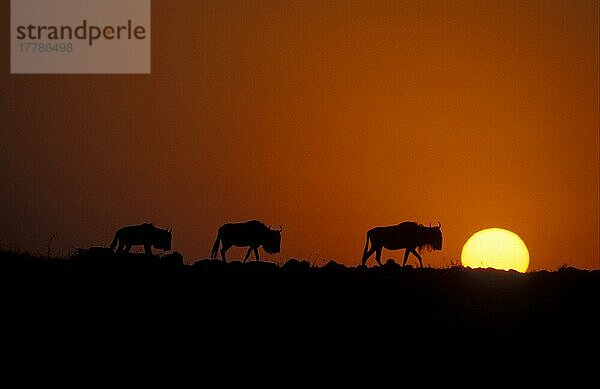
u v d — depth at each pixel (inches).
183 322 3351.4
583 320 3467.0
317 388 2847.0
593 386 2933.1
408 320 3427.7
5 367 2930.6
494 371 3029.0
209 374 2930.6
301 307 3521.2
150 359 3034.0
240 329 3304.6
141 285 3695.9
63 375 2888.8
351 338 3255.4
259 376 2923.2
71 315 3378.4
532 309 3558.1
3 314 3353.8
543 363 3107.8
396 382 2913.4
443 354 3149.6
